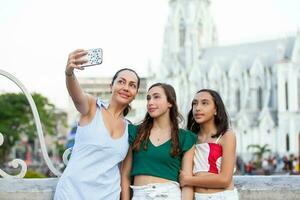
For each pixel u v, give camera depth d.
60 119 43.22
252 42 47.94
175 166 2.78
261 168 29.41
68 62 2.54
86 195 2.64
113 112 2.84
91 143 2.67
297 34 41.78
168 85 2.89
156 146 2.77
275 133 41.19
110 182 2.70
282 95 41.28
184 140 2.80
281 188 2.97
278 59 41.84
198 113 2.93
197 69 48.72
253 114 43.78
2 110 32.50
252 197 2.98
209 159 2.83
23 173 2.93
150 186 2.72
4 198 2.85
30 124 33.97
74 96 2.66
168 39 52.75
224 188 2.79
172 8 53.12
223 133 2.87
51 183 2.94
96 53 2.52
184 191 2.80
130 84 2.83
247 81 44.78
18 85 2.83
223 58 49.06
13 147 34.69
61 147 36.53
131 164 2.86
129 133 2.83
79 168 2.65
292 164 25.67
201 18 52.59
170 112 2.84
